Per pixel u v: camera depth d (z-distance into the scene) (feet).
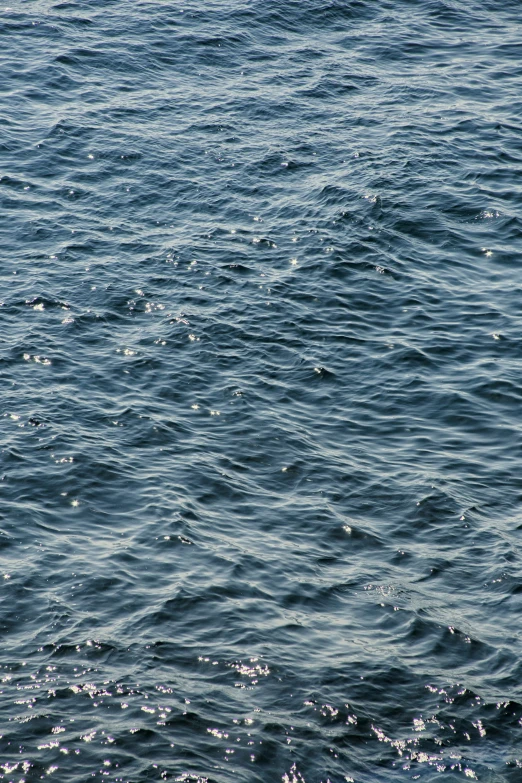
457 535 131.34
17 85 257.34
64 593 119.55
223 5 303.68
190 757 98.48
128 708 103.91
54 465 141.69
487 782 97.71
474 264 195.11
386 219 206.90
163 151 232.12
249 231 204.33
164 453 146.10
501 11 311.47
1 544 126.82
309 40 289.74
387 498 138.21
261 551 127.95
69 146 232.32
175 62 273.75
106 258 194.59
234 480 141.18
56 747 99.04
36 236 200.75
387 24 299.99
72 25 288.30
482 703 106.11
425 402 158.40
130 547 127.44
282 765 98.43
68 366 164.86
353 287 187.11
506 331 174.29
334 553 128.67
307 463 145.07
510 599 120.37
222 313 179.32
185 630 114.62
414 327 176.14
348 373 165.37
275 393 160.66
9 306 179.11
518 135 239.30
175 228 205.87
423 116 248.32
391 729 103.19
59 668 108.78
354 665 110.52
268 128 243.60
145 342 171.94
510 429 152.35
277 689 107.14
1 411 152.66
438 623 116.67
